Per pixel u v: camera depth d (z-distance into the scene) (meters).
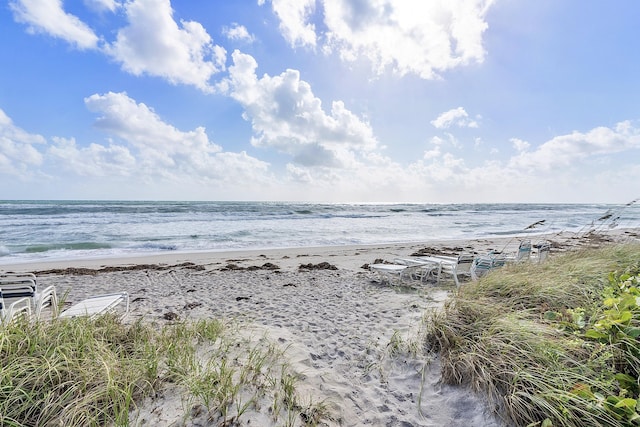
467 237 21.34
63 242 16.67
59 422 2.09
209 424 2.28
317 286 7.94
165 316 5.30
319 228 24.91
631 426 1.93
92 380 2.44
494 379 2.66
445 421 2.58
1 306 3.50
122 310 5.78
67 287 8.03
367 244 17.64
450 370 3.02
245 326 4.42
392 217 37.41
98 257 13.16
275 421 2.41
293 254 14.02
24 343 2.62
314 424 2.41
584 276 4.61
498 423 2.42
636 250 6.41
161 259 12.72
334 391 2.97
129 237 18.62
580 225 30.44
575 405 2.18
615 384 2.32
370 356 3.67
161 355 3.04
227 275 9.54
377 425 2.57
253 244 17.38
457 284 6.71
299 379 3.08
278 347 3.75
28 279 4.36
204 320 4.12
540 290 4.15
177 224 25.19
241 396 2.60
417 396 2.91
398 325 4.55
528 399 2.37
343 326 4.70
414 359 3.44
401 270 7.59
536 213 48.66
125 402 2.33
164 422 2.27
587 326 3.05
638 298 2.87
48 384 2.33
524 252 8.19
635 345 2.53
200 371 2.78
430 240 19.62
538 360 2.68
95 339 2.99
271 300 6.50
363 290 7.33
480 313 3.66
